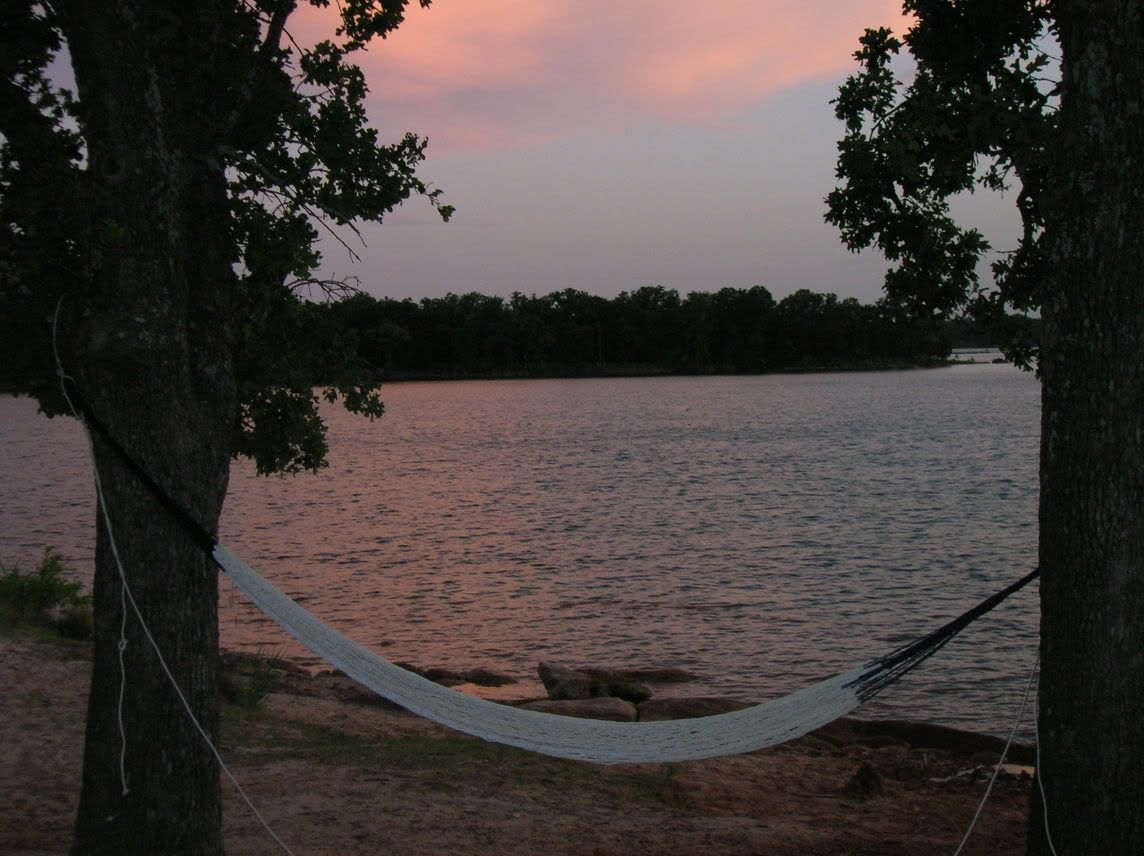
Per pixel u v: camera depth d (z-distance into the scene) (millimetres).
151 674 5145
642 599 21781
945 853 6938
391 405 120750
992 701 14133
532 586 23344
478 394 144000
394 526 33219
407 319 171500
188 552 5227
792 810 8211
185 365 5258
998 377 198750
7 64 5125
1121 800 4773
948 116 6281
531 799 8047
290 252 5496
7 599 12555
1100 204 4691
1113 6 4641
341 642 5496
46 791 7441
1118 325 4691
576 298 188500
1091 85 4699
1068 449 4809
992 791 8984
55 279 5199
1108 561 4734
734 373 195500
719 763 9914
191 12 5363
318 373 6477
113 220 4977
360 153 5789
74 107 5305
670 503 38250
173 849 5160
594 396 133750
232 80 5406
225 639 17812
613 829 7340
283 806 7465
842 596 21750
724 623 19469
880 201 6953
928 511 34812
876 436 69375
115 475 5117
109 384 5113
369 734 10031
